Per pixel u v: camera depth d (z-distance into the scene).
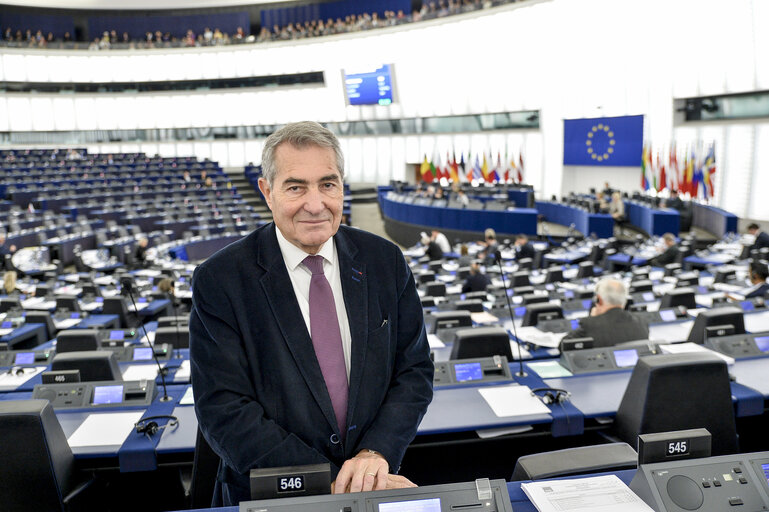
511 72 19.42
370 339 1.42
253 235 1.46
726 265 8.99
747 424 3.48
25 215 14.92
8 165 19.98
